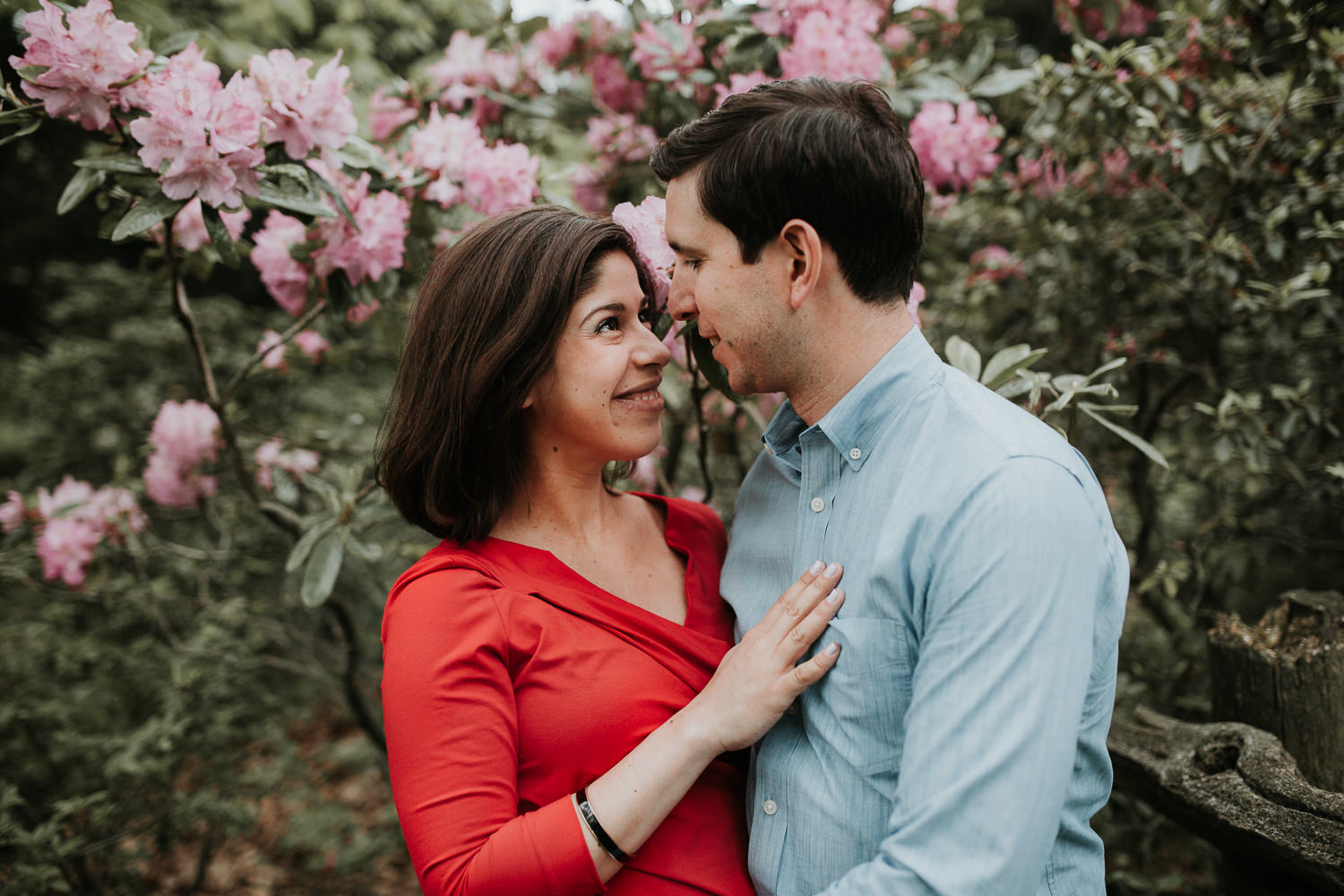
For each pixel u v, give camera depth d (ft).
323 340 8.27
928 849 2.54
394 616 3.40
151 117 4.41
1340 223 5.59
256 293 19.94
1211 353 7.27
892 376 3.17
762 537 3.79
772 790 3.27
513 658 3.35
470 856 2.99
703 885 3.31
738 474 7.75
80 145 17.10
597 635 3.47
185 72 4.55
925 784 2.61
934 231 8.43
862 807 2.98
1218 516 7.29
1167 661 7.38
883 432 3.18
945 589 2.74
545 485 3.89
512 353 3.50
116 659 10.41
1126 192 7.28
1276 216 5.89
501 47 8.54
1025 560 2.62
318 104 4.78
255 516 10.68
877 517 3.09
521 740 3.32
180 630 11.51
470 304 3.56
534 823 3.01
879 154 2.99
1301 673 4.31
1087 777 3.04
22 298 21.88
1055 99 6.31
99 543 8.70
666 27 7.07
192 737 8.84
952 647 2.68
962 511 2.76
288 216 5.27
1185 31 6.07
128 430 13.39
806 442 3.38
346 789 11.57
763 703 3.04
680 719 3.15
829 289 3.12
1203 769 4.36
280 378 11.41
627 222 4.04
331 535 5.75
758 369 3.28
